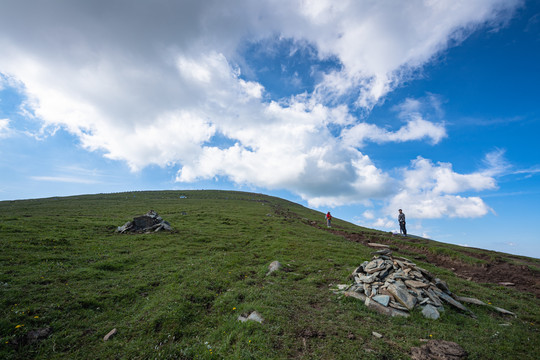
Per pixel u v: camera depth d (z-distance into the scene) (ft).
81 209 146.72
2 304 32.58
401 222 114.42
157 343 28.86
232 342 27.89
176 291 41.86
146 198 234.79
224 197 299.17
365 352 24.81
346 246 82.33
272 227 116.37
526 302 43.70
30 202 187.42
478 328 31.83
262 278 50.01
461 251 80.94
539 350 27.14
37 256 52.44
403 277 40.50
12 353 25.55
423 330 29.86
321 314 33.99
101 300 38.37
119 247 68.59
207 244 78.18
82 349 27.71
